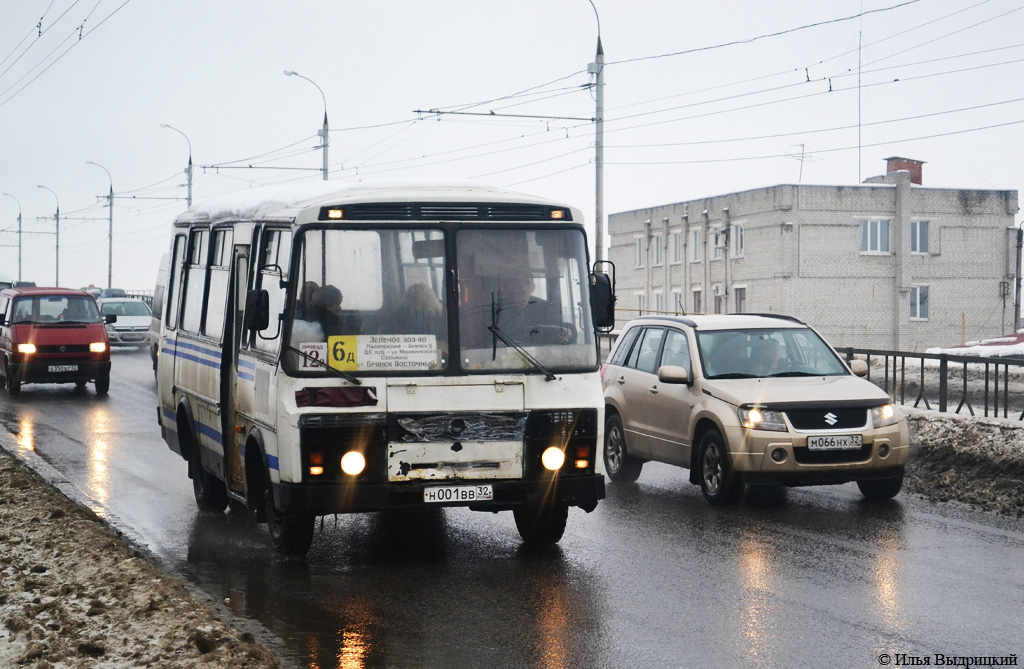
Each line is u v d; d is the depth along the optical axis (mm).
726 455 11719
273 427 8773
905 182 53688
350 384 8547
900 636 6906
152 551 9672
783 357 12719
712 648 6684
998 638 6855
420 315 8727
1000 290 55344
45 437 17484
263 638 6980
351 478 8523
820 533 10328
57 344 24375
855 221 53625
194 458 11766
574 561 9188
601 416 8992
